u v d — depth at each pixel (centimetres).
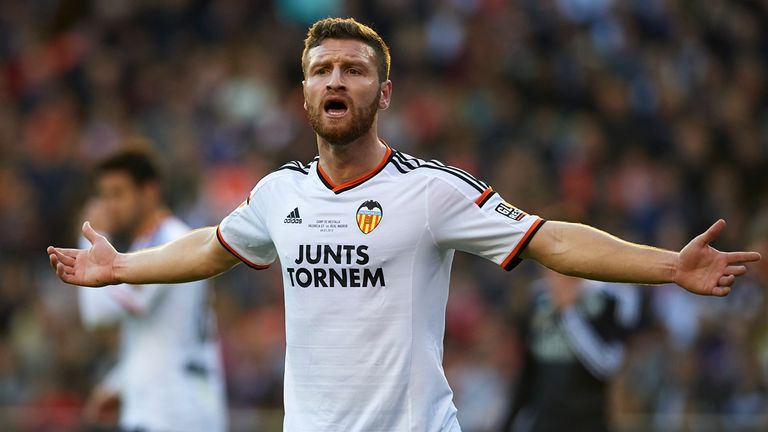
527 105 5403
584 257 1395
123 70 5359
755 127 5694
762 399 3353
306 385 1475
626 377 3494
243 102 5131
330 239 1458
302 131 4881
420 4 5584
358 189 1465
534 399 2644
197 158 4719
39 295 4172
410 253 1445
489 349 3606
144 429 2198
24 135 5028
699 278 1354
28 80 5400
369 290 1448
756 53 6072
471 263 4159
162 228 2325
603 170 5019
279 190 1507
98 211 2322
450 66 5431
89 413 2462
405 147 4872
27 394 3669
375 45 1479
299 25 5619
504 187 4744
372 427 1447
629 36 5766
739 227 4922
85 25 5712
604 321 2594
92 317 2230
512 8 5703
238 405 3678
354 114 1448
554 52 5562
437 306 1473
